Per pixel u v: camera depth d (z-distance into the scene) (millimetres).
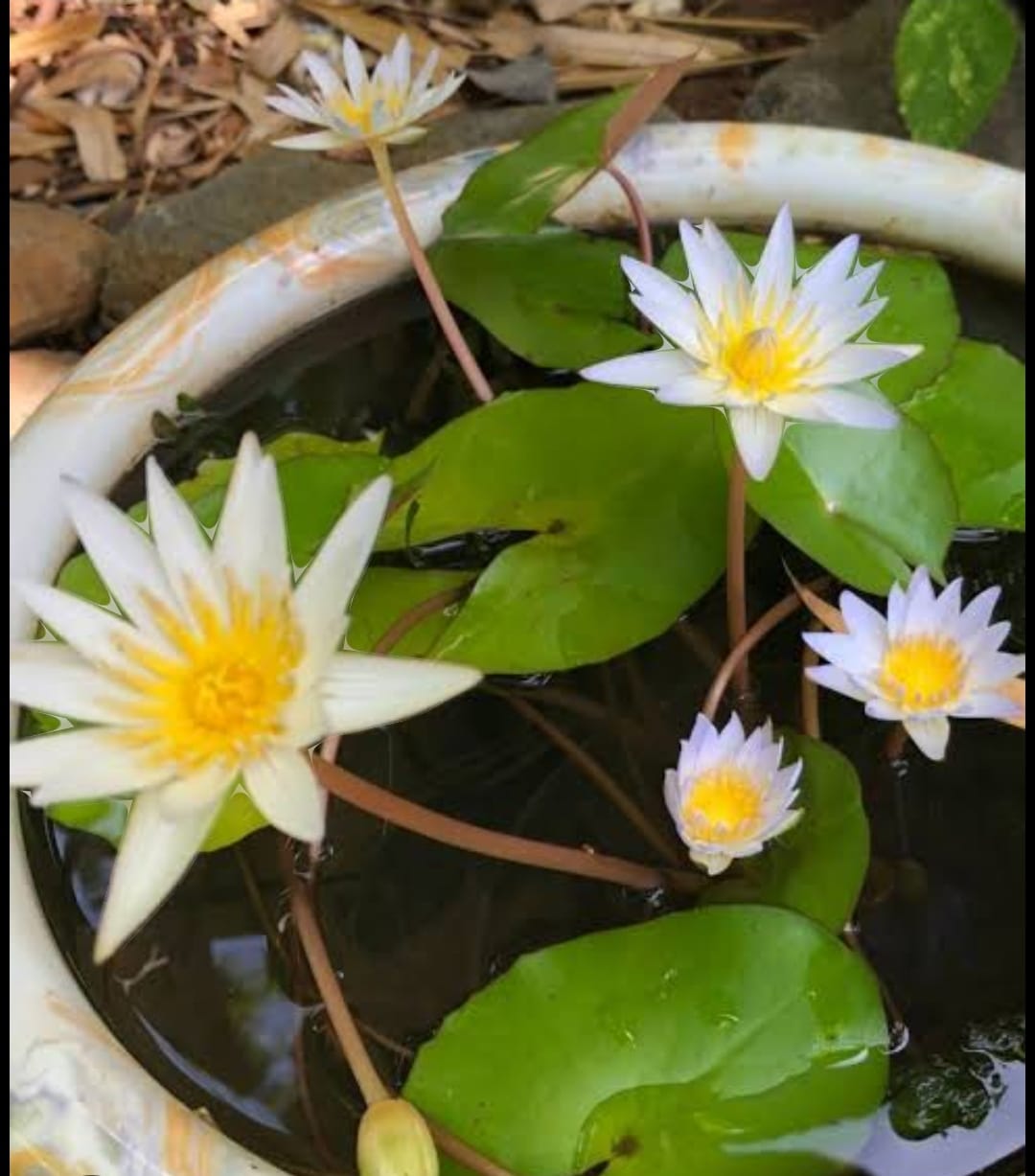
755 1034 488
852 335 516
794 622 605
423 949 534
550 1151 475
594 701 592
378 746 584
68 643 490
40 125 1187
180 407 658
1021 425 639
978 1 909
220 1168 454
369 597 601
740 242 690
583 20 1258
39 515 601
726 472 597
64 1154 459
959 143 942
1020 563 619
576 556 584
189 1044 515
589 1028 489
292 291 682
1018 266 695
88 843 552
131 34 1242
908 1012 515
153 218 1011
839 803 537
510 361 696
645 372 506
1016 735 583
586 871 530
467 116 1085
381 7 1259
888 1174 477
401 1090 503
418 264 653
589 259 701
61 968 499
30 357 928
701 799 506
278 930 541
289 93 661
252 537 455
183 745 446
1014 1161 482
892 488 585
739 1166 473
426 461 611
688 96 1192
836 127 1078
